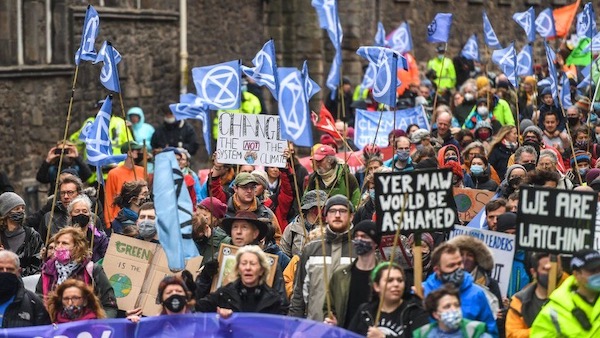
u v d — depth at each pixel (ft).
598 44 80.79
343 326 44.16
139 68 113.80
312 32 138.41
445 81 125.18
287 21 138.51
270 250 51.16
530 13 85.15
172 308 43.14
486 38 89.51
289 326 42.88
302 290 46.85
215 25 126.62
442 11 160.35
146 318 43.29
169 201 44.55
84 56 57.67
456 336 39.47
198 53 124.06
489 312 41.50
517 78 81.76
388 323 41.55
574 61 99.09
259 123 57.67
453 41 162.81
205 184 72.43
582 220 42.50
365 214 58.29
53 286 47.32
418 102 101.04
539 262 42.60
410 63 106.52
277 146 57.67
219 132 57.82
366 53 65.21
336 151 77.97
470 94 94.63
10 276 44.75
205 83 57.93
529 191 42.68
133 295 48.78
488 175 66.54
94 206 62.03
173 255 44.37
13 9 98.84
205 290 47.83
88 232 54.60
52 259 47.42
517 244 42.80
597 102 89.97
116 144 91.45
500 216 48.14
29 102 99.81
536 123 82.07
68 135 104.06
